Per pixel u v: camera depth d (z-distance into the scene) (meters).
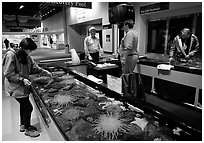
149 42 4.59
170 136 0.99
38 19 17.72
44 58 8.25
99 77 2.95
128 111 1.30
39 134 2.32
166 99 2.92
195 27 3.39
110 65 3.16
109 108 1.33
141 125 1.10
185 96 3.07
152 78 3.66
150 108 1.24
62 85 1.97
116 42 4.98
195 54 3.45
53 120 1.28
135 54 3.15
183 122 1.03
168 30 4.00
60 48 13.02
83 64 3.17
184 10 3.51
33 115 2.88
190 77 2.79
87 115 1.24
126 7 2.95
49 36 15.26
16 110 3.18
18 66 2.03
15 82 2.08
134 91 2.04
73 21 8.34
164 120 1.12
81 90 1.81
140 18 4.38
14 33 9.02
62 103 1.48
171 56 3.54
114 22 3.26
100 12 5.57
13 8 9.96
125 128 1.05
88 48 3.90
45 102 1.56
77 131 1.07
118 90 1.54
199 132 0.93
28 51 2.07
